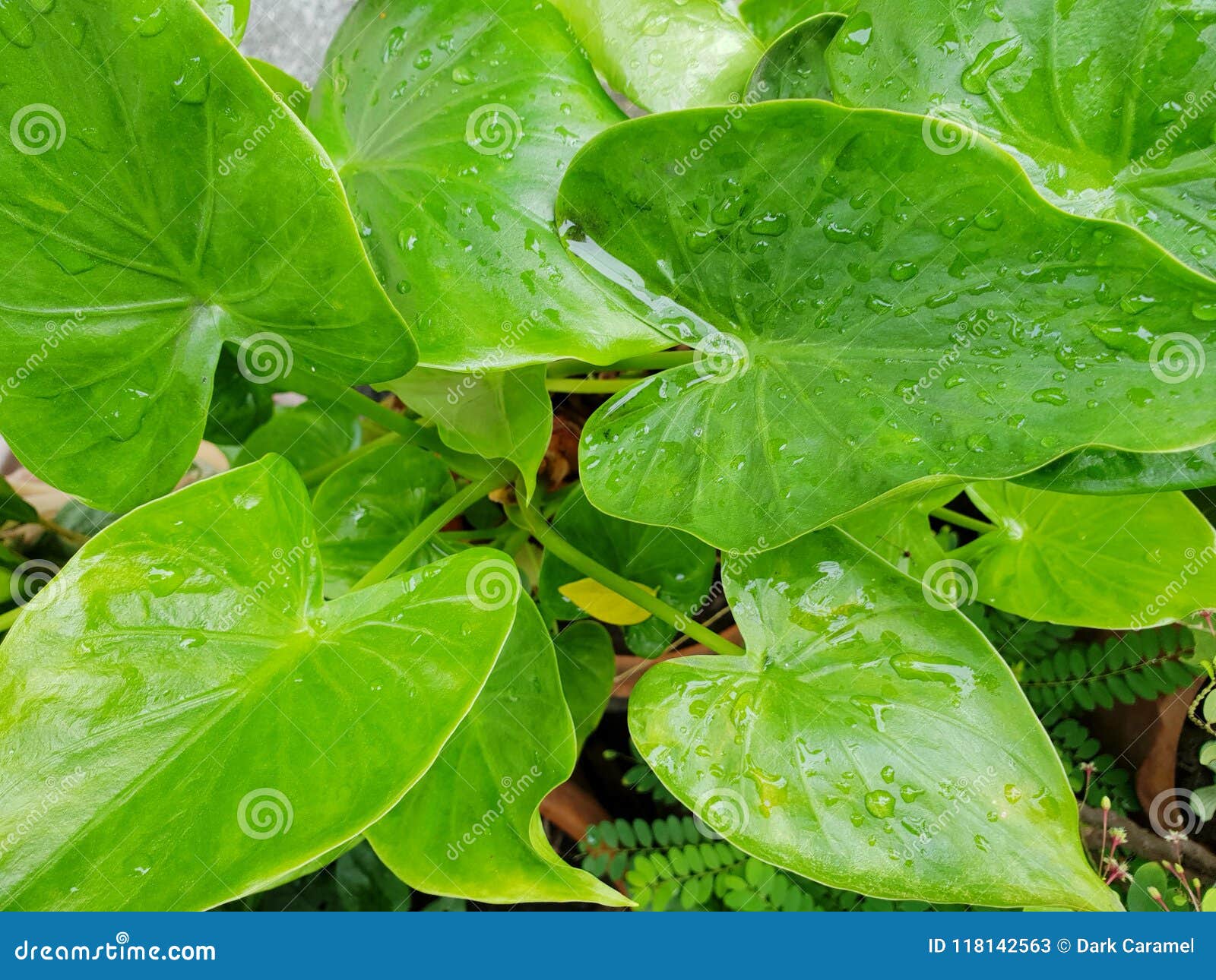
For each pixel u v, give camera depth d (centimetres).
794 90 91
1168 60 86
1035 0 86
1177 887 98
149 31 83
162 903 81
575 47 91
